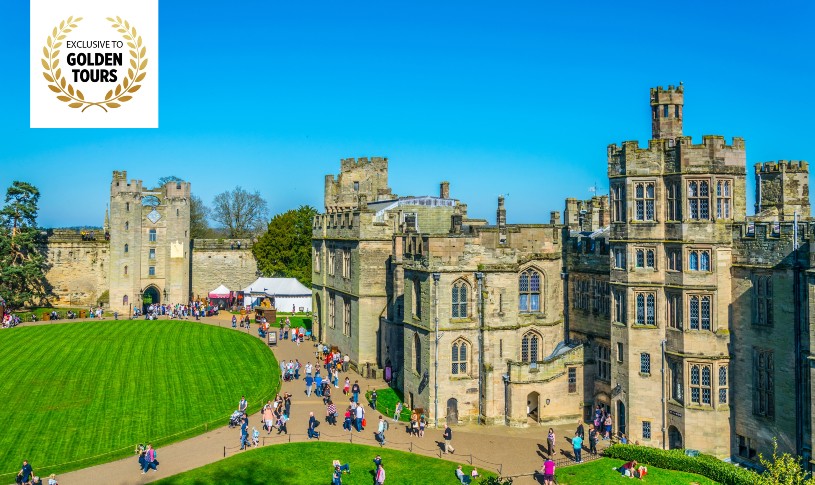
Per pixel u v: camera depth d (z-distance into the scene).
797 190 60.28
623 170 52.69
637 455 48.25
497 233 58.81
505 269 58.47
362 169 96.88
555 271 61.94
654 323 51.53
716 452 48.69
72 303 122.56
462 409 57.94
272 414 56.50
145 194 120.31
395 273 68.75
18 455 49.22
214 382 69.56
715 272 48.69
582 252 61.25
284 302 117.06
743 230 48.50
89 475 45.69
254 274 133.50
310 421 53.78
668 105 53.19
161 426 55.81
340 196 97.50
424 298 58.25
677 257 50.19
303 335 95.75
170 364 77.00
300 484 44.88
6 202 115.88
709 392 49.06
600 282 58.97
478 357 58.34
